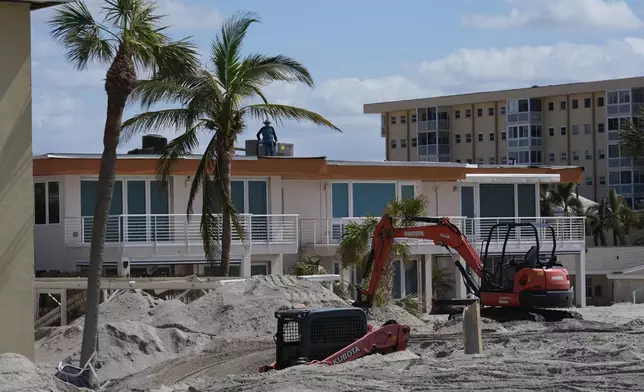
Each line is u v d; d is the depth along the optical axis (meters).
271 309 34.38
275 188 47.94
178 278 38.44
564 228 55.62
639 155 82.06
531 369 21.30
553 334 29.84
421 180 52.09
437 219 35.78
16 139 23.97
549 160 115.88
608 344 26.06
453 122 122.25
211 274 43.06
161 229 44.59
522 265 35.03
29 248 24.14
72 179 43.84
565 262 71.38
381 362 23.33
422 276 51.25
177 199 45.41
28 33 24.08
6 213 23.86
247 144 52.44
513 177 53.66
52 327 33.62
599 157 112.75
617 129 110.62
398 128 126.94
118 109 25.78
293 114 41.75
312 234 49.38
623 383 19.14
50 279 37.59
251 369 27.42
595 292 77.06
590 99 113.38
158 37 26.16
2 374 19.42
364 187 50.78
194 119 40.69
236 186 47.31
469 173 52.72
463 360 23.38
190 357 29.86
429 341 29.70
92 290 25.81
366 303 35.97
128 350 29.62
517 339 28.67
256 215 45.22
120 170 43.69
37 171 43.53
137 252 43.56
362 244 43.00
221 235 44.12
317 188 49.56
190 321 34.09
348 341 24.67
